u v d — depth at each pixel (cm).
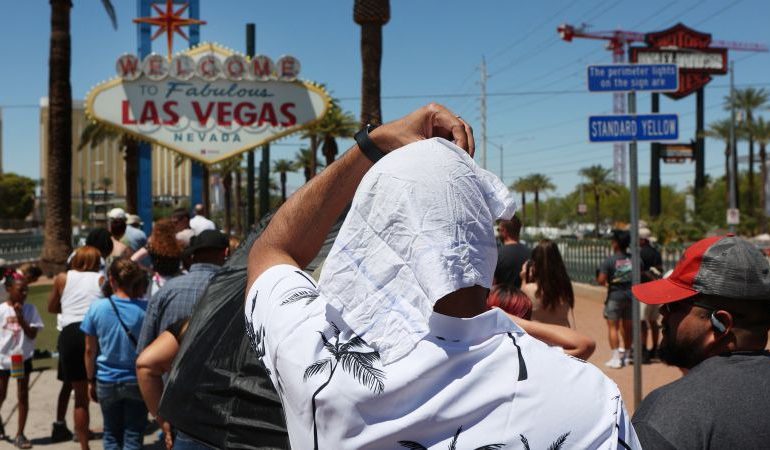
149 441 599
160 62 1288
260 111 1316
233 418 187
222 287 218
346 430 98
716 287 174
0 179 9131
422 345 98
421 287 99
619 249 866
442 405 96
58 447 583
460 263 97
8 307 586
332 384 100
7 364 583
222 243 473
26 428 633
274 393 185
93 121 1277
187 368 201
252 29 1509
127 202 2886
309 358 104
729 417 158
